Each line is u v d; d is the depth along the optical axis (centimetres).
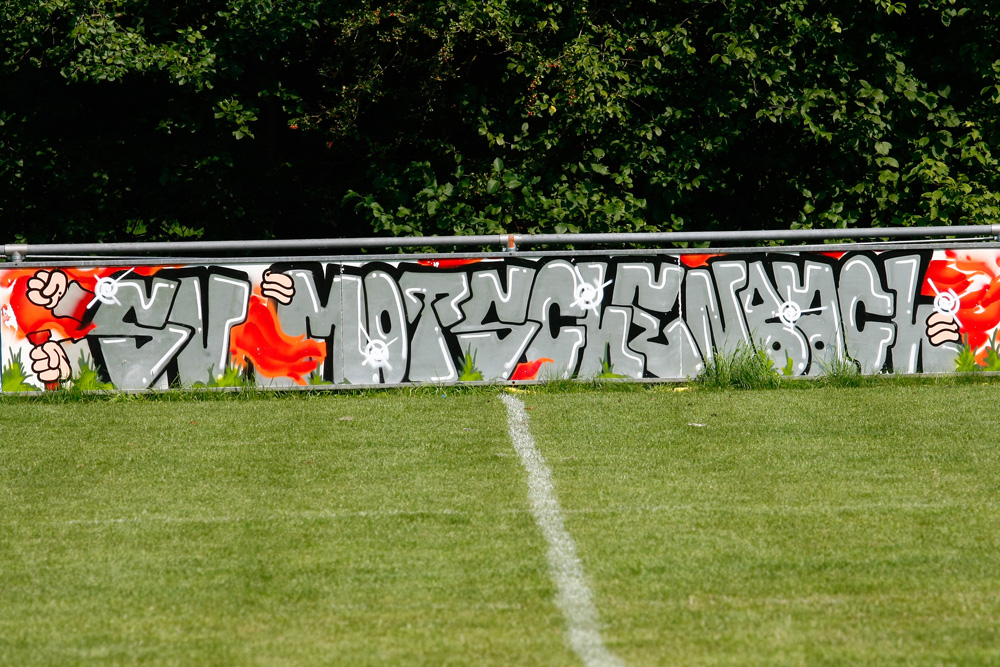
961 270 2948
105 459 2205
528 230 3778
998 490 1880
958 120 3988
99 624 1336
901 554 1552
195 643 1273
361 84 3859
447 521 1753
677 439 2322
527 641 1262
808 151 4119
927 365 2962
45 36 3766
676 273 2931
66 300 2866
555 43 3972
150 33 3772
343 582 1476
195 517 1794
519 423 2495
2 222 4128
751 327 2948
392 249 3850
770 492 1897
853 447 2223
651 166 3919
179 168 4009
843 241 3966
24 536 1695
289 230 4469
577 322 2931
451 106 3959
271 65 4025
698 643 1248
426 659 1215
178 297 2881
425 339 2919
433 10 3738
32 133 4028
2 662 1223
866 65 3988
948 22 3891
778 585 1438
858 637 1256
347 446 2297
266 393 2891
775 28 3934
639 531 1683
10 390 2861
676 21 3994
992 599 1371
